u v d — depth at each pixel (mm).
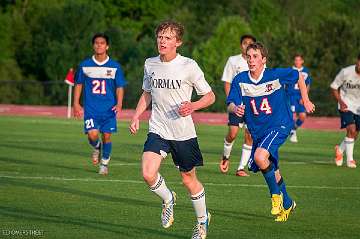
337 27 131000
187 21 165625
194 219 27531
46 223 26078
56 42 140375
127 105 110875
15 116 94500
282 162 48125
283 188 27766
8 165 42781
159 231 25266
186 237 24484
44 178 37312
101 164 39812
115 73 41156
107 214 28000
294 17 172875
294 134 65500
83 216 27484
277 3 174750
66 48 139250
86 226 25750
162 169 42531
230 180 38219
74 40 141125
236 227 26266
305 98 28547
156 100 24156
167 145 24047
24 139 60719
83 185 35156
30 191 32969
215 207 30062
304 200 32406
